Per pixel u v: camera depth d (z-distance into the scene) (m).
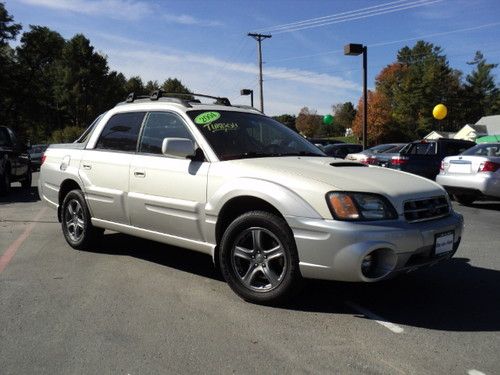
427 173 15.49
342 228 3.97
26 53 56.81
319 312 4.36
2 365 3.37
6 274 5.46
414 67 95.88
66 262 5.96
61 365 3.38
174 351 3.59
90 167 6.21
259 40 42.78
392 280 5.30
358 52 21.11
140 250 6.53
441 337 3.86
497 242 7.40
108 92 89.56
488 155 11.29
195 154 5.02
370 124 83.19
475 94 95.12
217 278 5.33
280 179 4.36
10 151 14.15
